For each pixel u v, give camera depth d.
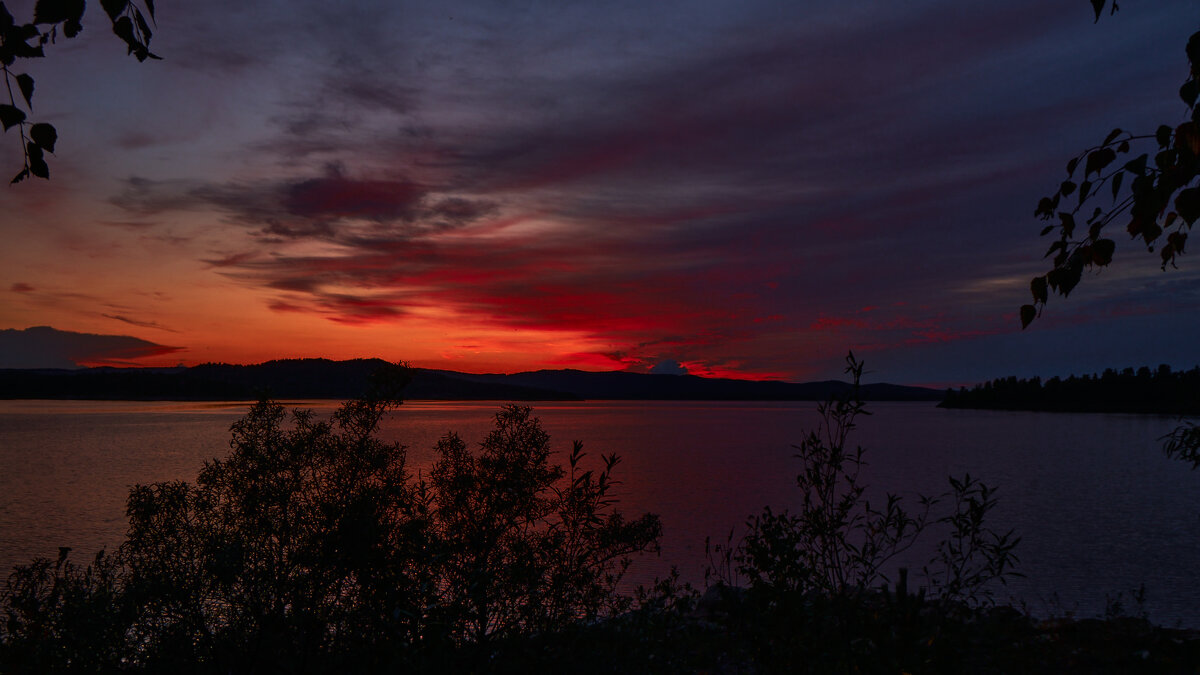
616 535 4.54
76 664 4.22
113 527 28.97
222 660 4.45
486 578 4.09
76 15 2.13
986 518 39.47
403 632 3.84
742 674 4.70
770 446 95.44
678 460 72.62
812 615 3.55
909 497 41.81
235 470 4.75
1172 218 2.80
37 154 2.21
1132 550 29.09
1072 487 56.25
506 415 4.72
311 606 4.28
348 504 4.21
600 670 4.72
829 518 3.62
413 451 58.19
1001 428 163.25
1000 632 6.72
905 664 3.09
